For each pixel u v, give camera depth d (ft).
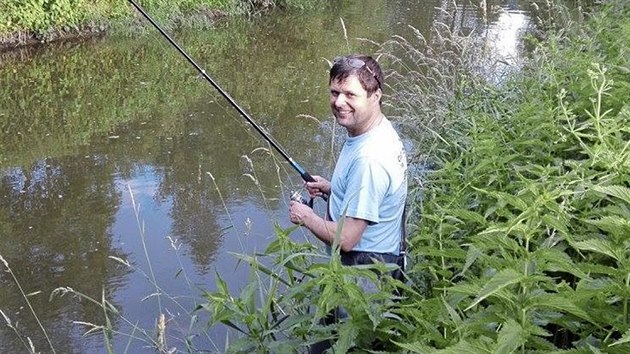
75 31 42.60
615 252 5.45
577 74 13.05
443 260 7.97
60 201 21.01
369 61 8.70
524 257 5.62
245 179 21.99
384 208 8.73
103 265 17.31
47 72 36.29
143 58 39.58
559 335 7.32
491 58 21.65
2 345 14.33
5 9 39.96
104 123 28.27
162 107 30.32
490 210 7.86
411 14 48.32
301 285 7.61
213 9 51.75
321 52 40.55
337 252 7.16
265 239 17.92
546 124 10.37
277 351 7.79
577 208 7.63
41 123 28.40
